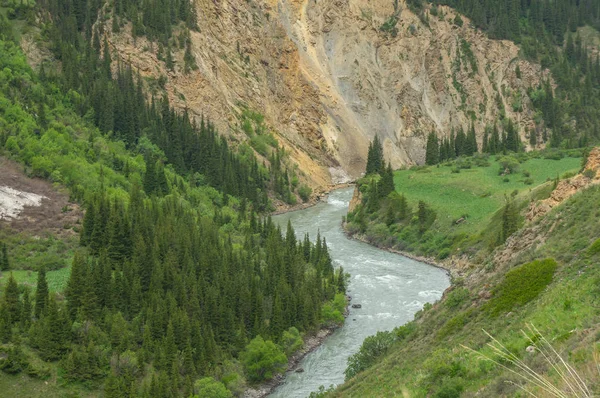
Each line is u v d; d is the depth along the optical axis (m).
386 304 88.88
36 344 61.47
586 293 40.50
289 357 74.44
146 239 80.94
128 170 122.12
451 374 39.34
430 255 111.31
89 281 68.38
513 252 63.75
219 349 70.81
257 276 86.06
